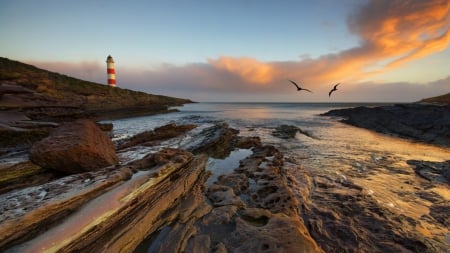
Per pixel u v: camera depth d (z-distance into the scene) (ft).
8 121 66.33
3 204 16.38
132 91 251.19
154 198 22.80
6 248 13.44
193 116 169.68
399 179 37.22
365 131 98.99
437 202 28.48
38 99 113.60
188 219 21.80
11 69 149.59
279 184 30.86
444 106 93.97
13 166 30.27
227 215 22.17
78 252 15.38
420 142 73.31
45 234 14.93
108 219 17.69
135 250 18.35
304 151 58.59
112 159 32.24
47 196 18.02
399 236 20.47
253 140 63.77
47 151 27.12
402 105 116.98
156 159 28.76
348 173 40.32
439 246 19.57
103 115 147.23
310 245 16.93
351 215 24.34
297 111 266.98
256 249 16.80
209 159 47.34
